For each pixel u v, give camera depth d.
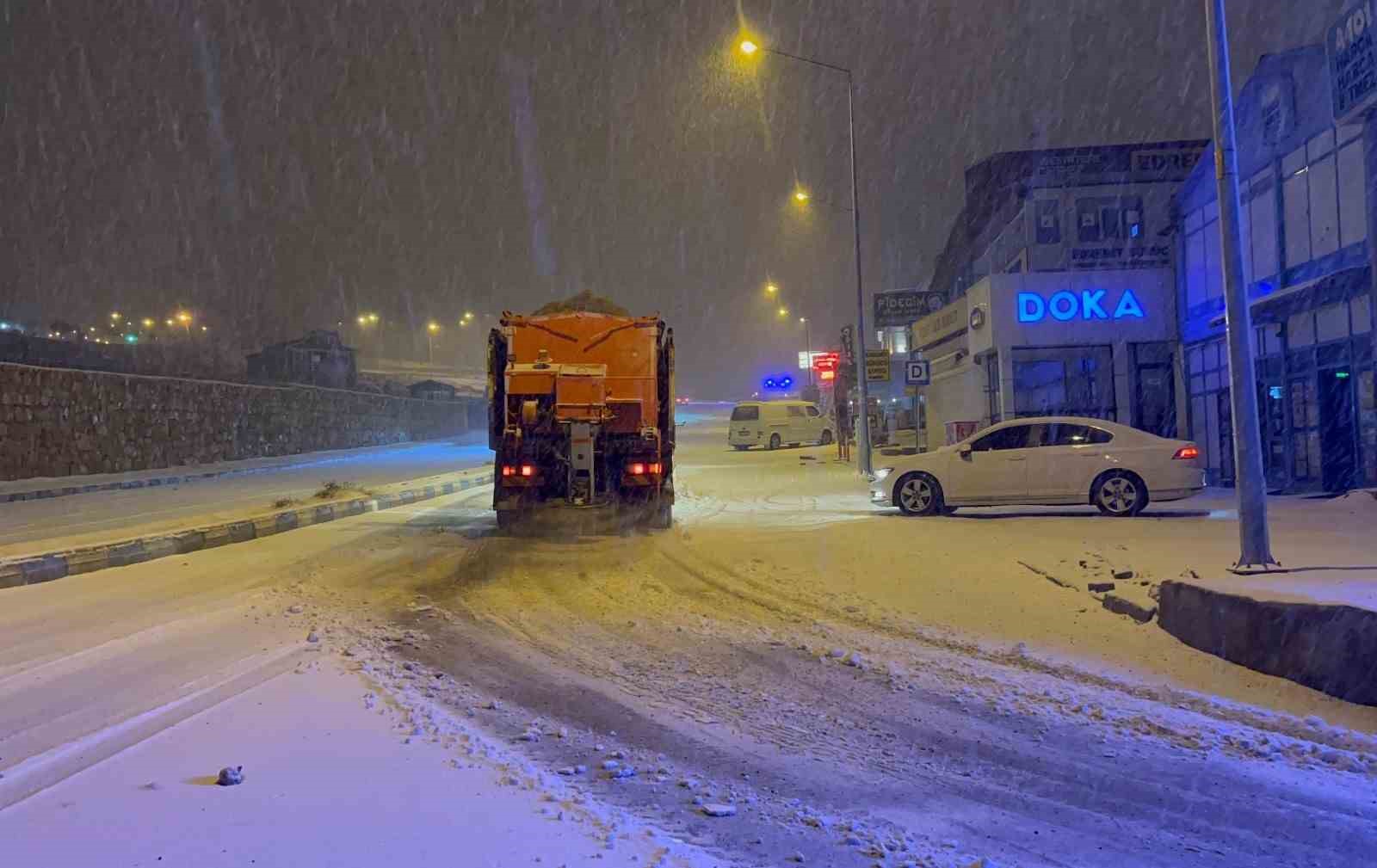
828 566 12.07
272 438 42.59
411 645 8.51
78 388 29.95
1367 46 15.16
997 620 9.27
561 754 5.82
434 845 4.19
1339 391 17.73
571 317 15.86
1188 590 8.44
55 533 16.78
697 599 10.58
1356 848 4.61
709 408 112.25
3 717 6.09
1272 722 6.46
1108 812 5.03
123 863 3.97
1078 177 31.81
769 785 5.36
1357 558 10.09
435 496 24.19
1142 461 15.26
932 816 4.95
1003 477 15.80
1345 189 17.02
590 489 15.16
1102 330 25.48
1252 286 20.62
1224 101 9.93
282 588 10.99
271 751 5.44
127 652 7.84
